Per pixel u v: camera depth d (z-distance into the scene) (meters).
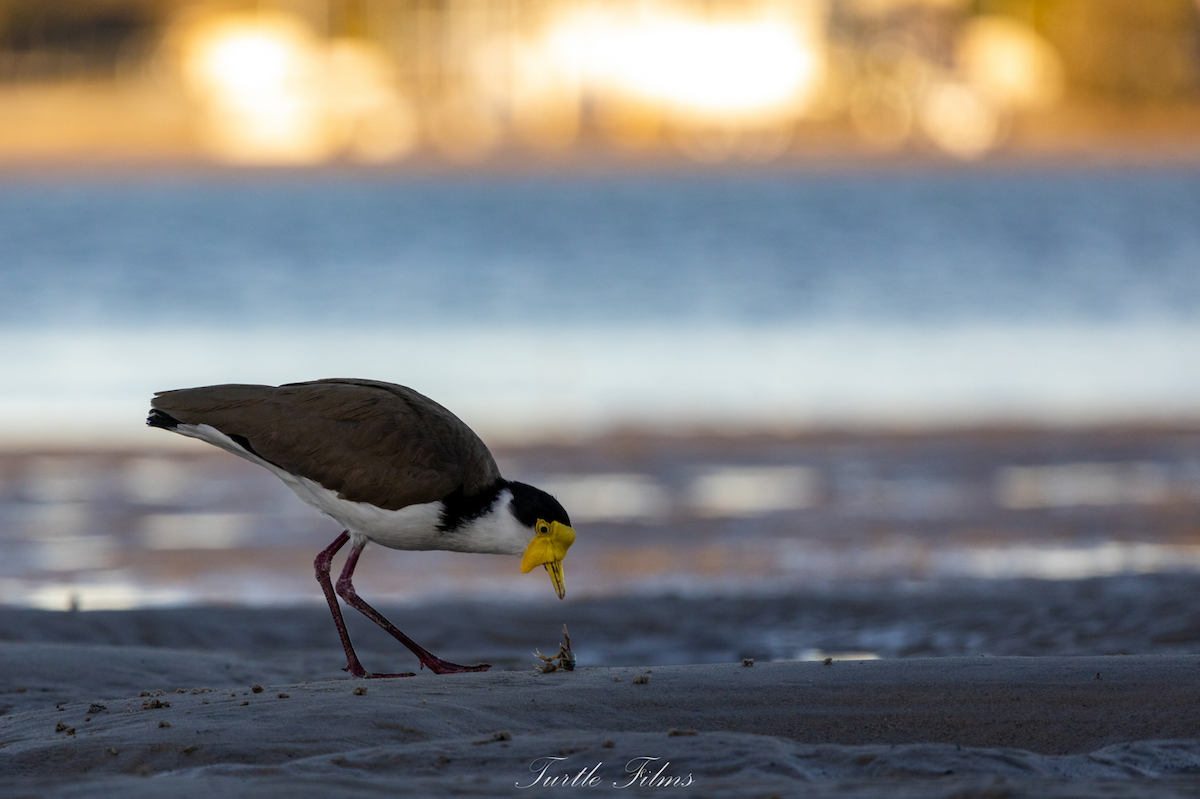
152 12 109.50
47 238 46.22
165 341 26.30
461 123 98.38
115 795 4.32
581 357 24.17
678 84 100.12
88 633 8.77
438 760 4.80
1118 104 106.75
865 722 5.36
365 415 6.84
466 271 38.53
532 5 101.38
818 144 97.88
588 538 12.52
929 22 100.62
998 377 21.67
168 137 94.44
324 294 33.69
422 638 9.05
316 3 104.69
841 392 20.53
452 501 6.80
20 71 105.88
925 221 52.75
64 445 17.14
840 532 12.58
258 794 4.29
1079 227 49.22
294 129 95.12
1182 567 10.98
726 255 42.16
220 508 13.87
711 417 18.62
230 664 7.73
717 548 12.08
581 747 4.92
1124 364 22.67
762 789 4.37
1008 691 5.66
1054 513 13.20
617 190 72.06
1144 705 5.43
